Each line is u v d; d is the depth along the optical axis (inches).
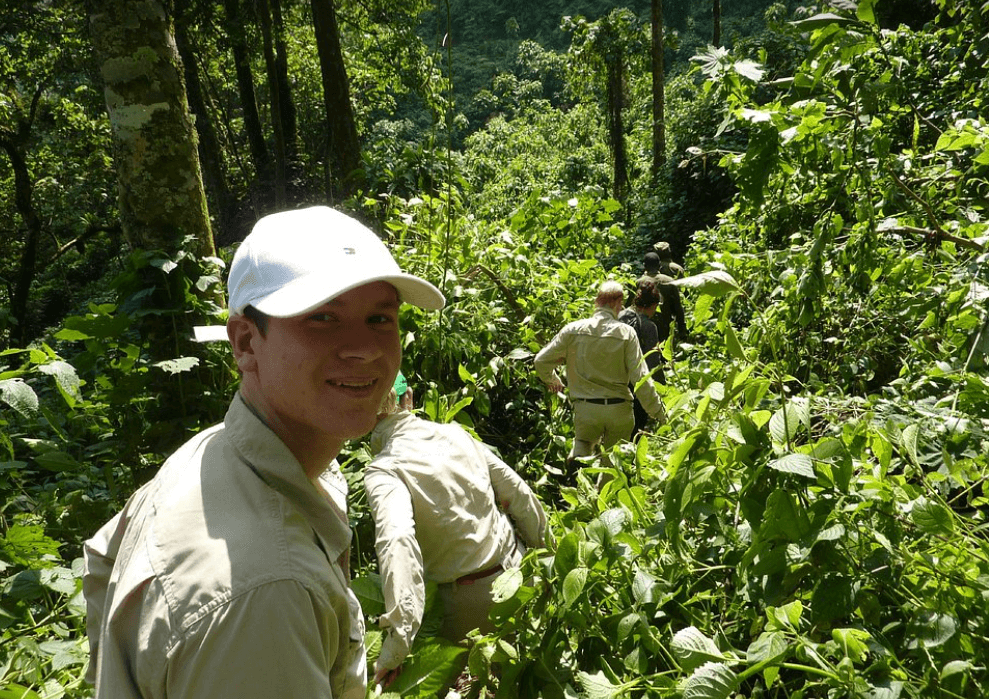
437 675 89.0
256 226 52.1
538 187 323.9
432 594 105.8
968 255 149.8
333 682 48.9
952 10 193.0
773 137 128.2
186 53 837.2
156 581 42.2
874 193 146.5
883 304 183.5
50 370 114.7
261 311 47.8
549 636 91.1
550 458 221.0
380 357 50.7
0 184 855.7
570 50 1049.5
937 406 115.7
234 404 50.9
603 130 1375.5
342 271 48.2
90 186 913.5
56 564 119.3
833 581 77.1
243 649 39.7
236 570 41.2
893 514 80.7
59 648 93.7
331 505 52.9
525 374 230.1
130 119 163.0
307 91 1178.6
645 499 105.2
